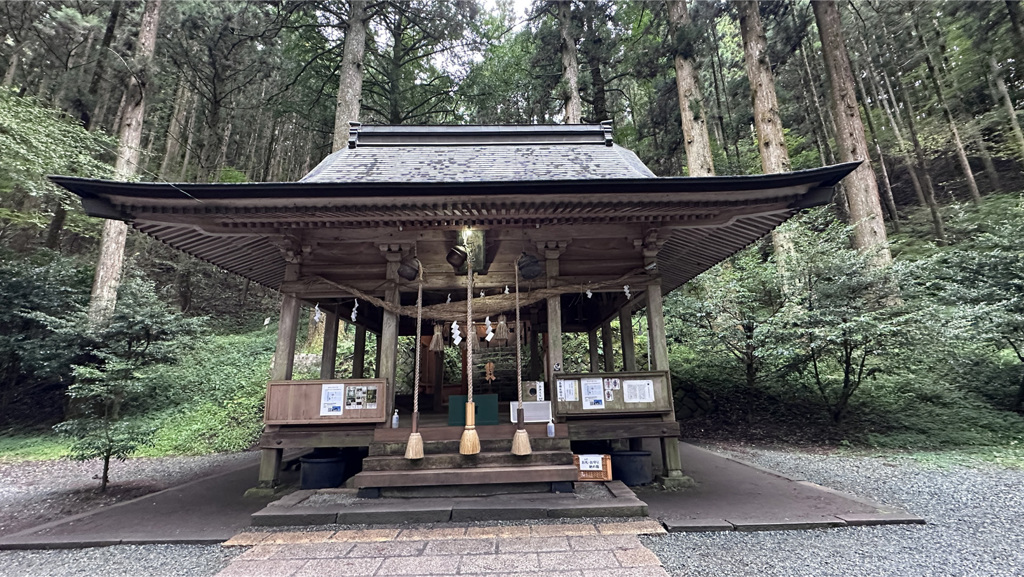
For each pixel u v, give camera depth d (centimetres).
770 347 872
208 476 669
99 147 1193
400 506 438
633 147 2012
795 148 2455
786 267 945
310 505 446
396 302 562
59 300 1196
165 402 1111
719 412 1053
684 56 1358
